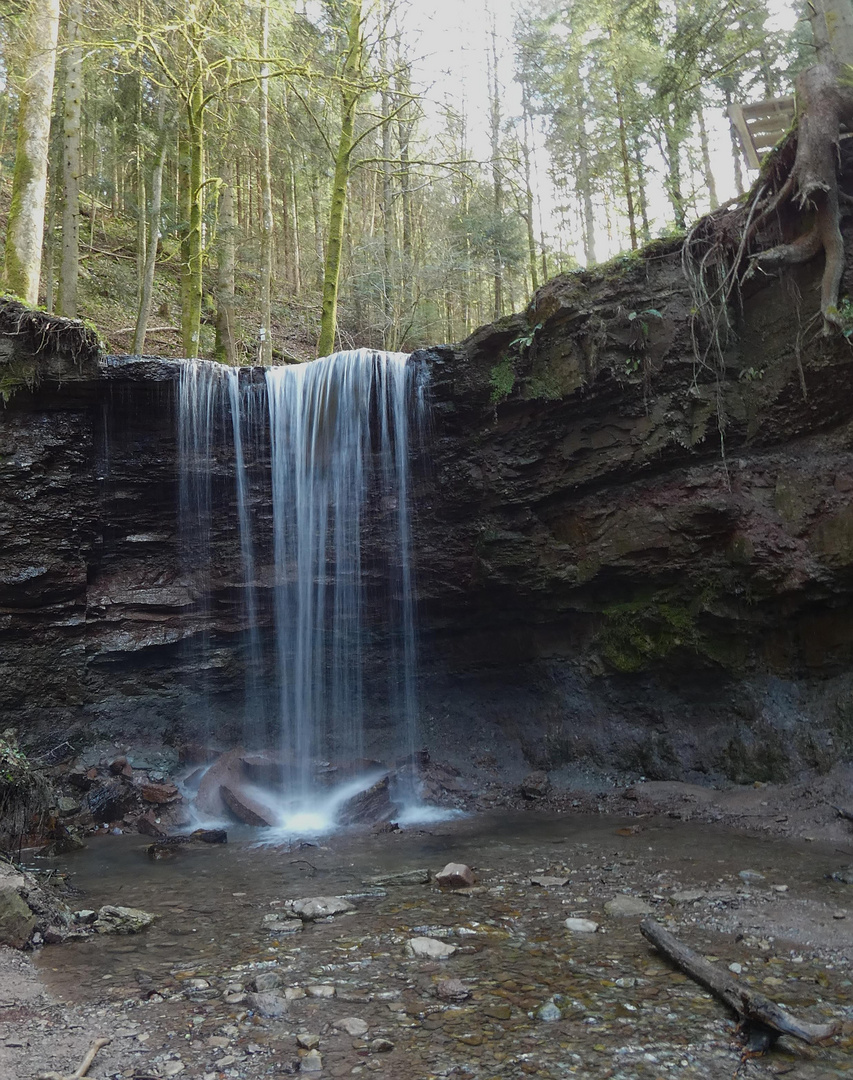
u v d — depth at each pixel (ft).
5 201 67.82
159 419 31.99
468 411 31.40
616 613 29.96
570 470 30.17
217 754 31.14
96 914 17.42
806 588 24.97
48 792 25.94
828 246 24.14
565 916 16.48
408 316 69.15
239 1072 10.43
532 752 31.73
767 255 25.04
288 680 33.35
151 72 45.96
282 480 33.24
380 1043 11.01
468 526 32.58
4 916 15.94
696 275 27.09
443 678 34.45
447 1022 11.75
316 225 82.43
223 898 18.76
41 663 29.96
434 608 33.76
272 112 55.01
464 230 67.00
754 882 18.29
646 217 53.01
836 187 24.09
